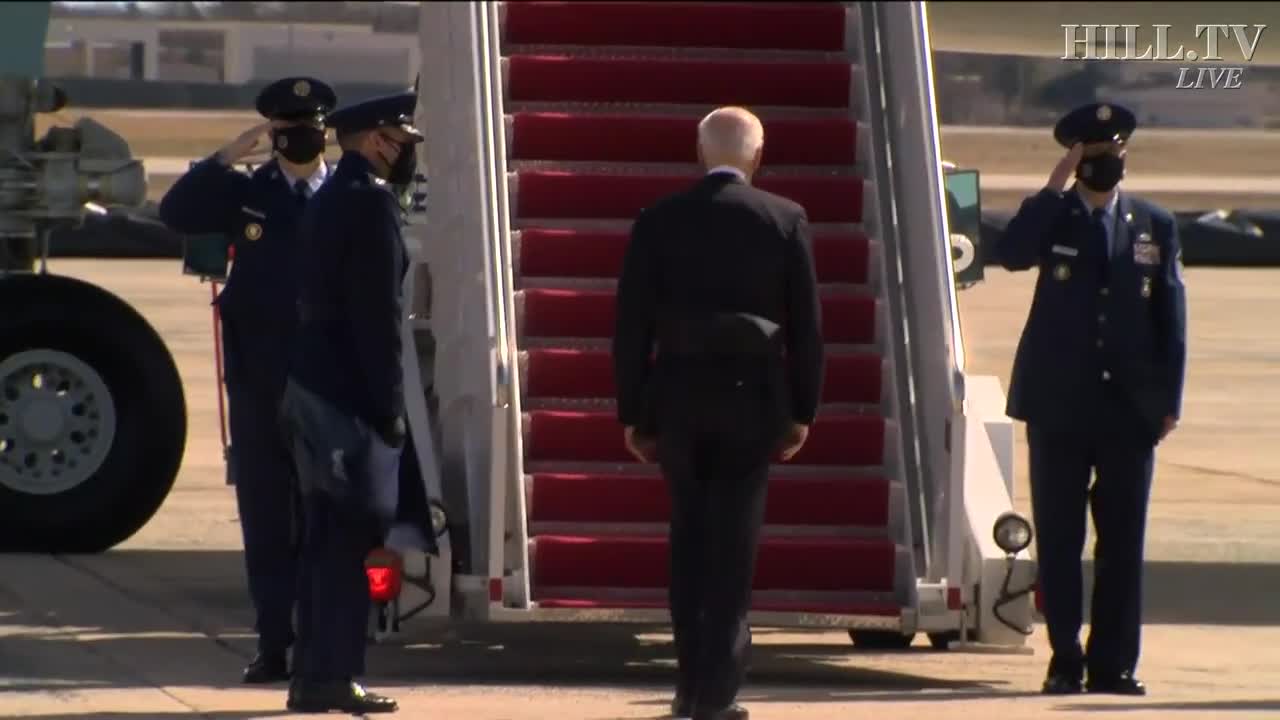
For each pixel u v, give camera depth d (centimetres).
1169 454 5491
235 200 2492
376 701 2267
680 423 2142
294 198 2505
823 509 2702
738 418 2127
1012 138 16975
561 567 2623
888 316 2816
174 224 2495
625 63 3044
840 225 2942
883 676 2791
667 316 2159
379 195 2175
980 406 3017
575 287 2883
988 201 12875
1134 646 2567
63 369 3634
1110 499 2539
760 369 2134
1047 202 2514
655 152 2978
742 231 2147
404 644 3020
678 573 2219
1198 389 6875
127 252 10925
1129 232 2516
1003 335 8056
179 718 2225
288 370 2412
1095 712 2369
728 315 2133
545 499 2684
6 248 3947
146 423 3656
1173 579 3697
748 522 2167
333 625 2242
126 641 2839
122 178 3806
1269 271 11050
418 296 2917
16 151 3809
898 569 2644
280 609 2505
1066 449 2528
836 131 2980
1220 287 10144
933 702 2448
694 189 2183
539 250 2866
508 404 2616
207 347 7406
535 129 2959
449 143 2888
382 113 2203
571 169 2978
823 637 3197
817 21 3130
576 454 2742
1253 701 2500
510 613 2553
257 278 2480
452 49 2914
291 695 2270
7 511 3606
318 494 2216
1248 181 13575
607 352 2800
